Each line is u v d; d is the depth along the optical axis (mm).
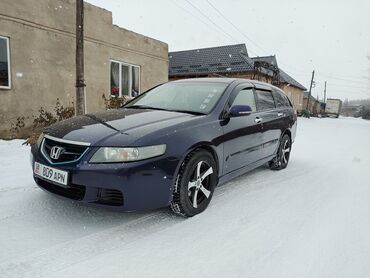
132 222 2775
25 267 2043
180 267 2119
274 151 4758
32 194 3320
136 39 11641
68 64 9023
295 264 2197
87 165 2441
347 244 2514
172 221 2836
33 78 8109
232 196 3598
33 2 7953
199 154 2922
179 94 3848
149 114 3230
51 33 8477
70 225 2664
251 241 2512
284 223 2883
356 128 19141
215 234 2613
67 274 1989
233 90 3771
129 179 2436
